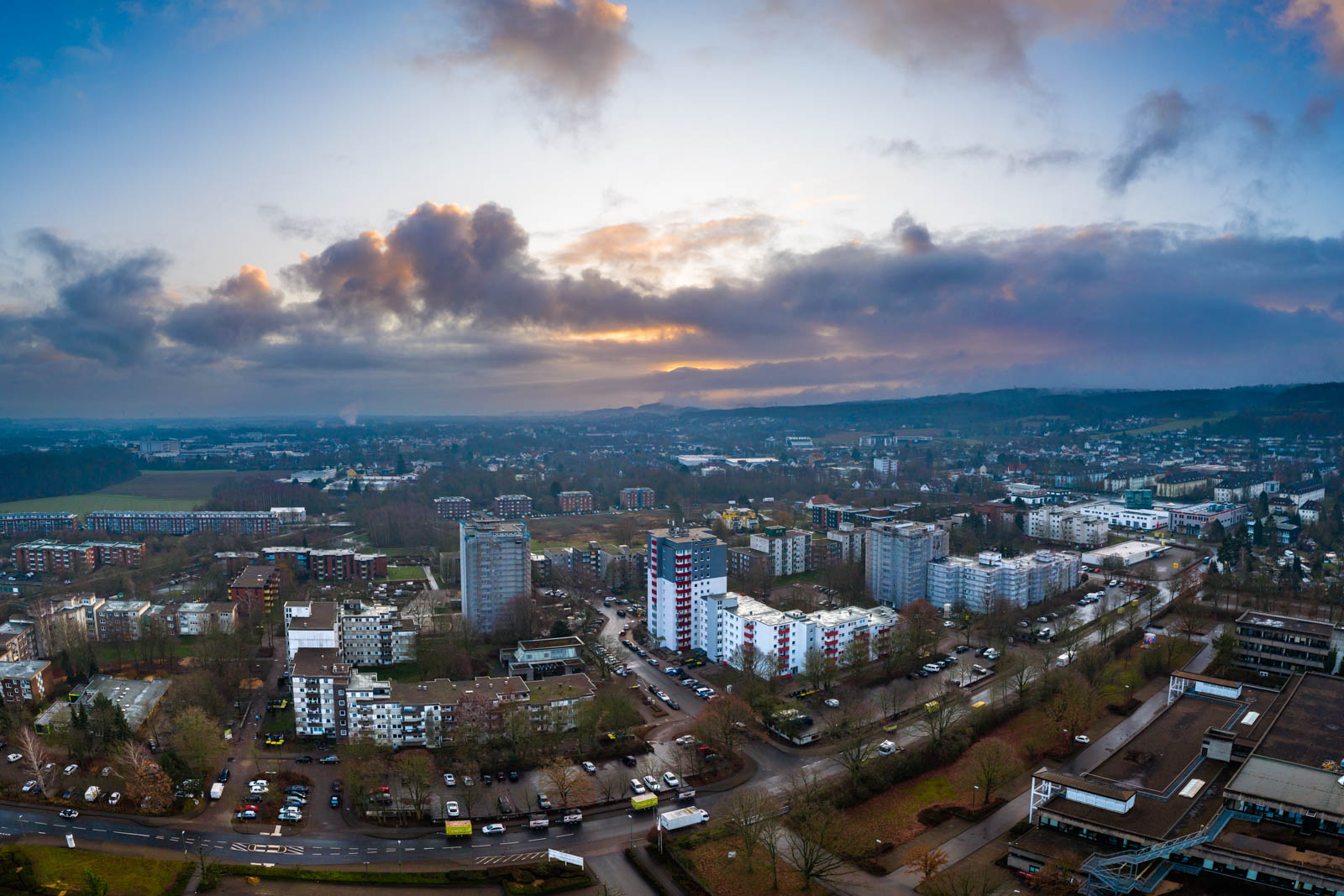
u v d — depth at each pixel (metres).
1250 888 190.12
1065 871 199.75
